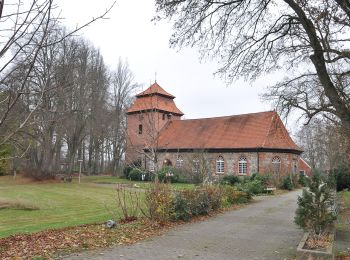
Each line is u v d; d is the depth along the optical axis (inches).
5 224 675.4
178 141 2213.3
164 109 2369.6
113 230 490.9
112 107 2412.6
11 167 2087.8
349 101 470.3
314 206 440.1
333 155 1405.0
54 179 1978.3
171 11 498.0
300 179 1761.8
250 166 1947.6
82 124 1996.8
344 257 386.9
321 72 456.8
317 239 418.6
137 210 655.1
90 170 2682.1
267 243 455.8
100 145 2746.1
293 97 685.3
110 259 352.8
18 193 1350.9
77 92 1729.8
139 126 2273.6
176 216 596.7
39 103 160.6
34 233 474.3
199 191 712.4
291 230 552.1
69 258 350.3
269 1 511.2
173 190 641.6
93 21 159.5
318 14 441.7
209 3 501.7
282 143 1950.1
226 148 2016.5
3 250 366.3
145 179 1926.7
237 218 674.2
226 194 890.1
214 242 453.1
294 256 388.5
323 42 469.4
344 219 692.1
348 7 400.2
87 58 1893.5
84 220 661.9
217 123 2228.1
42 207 924.0
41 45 148.2
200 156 1267.2
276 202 1004.6
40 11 145.9
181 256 374.9
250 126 2078.0
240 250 414.0
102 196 1235.9
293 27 545.6
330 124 844.0
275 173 1701.5
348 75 564.7
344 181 1248.2
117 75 2709.2
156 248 409.1
